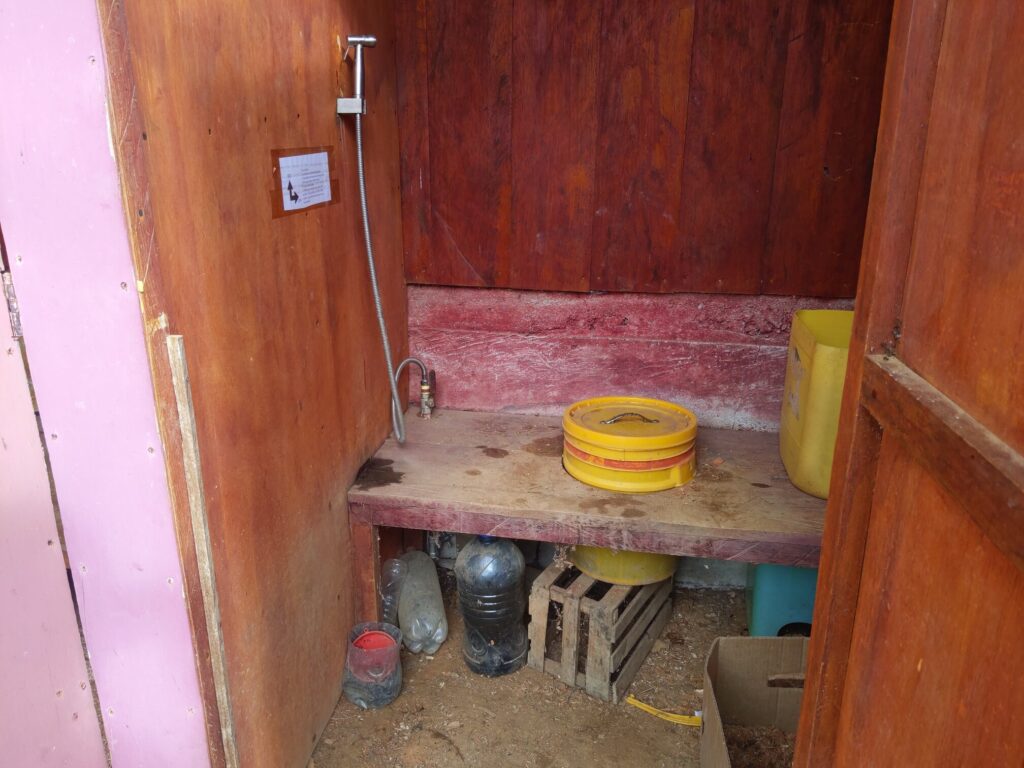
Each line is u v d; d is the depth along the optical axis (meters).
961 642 0.76
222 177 1.39
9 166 1.13
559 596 2.26
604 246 2.44
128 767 1.52
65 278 1.17
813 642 1.20
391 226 2.41
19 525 1.23
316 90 1.79
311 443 1.88
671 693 2.28
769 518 2.05
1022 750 0.64
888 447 0.98
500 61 2.32
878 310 0.99
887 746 0.95
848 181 2.26
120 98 1.09
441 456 2.38
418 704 2.21
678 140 2.30
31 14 1.05
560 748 2.08
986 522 0.67
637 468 2.15
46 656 1.31
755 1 2.16
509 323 2.61
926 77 0.90
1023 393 0.67
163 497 1.29
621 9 2.22
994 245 0.74
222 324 1.42
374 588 2.25
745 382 2.53
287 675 1.81
